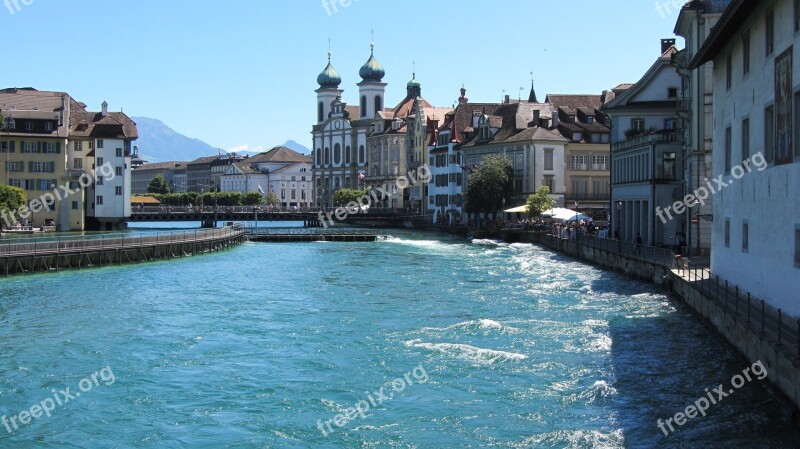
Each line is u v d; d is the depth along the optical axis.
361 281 65.00
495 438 25.20
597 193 129.62
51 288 60.28
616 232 85.38
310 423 26.94
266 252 102.00
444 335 40.16
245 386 31.30
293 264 82.38
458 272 70.94
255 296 56.06
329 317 46.34
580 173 129.38
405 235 140.50
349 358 35.47
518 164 131.38
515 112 138.50
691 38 65.44
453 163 158.12
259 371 33.50
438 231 149.00
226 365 34.59
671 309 46.78
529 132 130.25
